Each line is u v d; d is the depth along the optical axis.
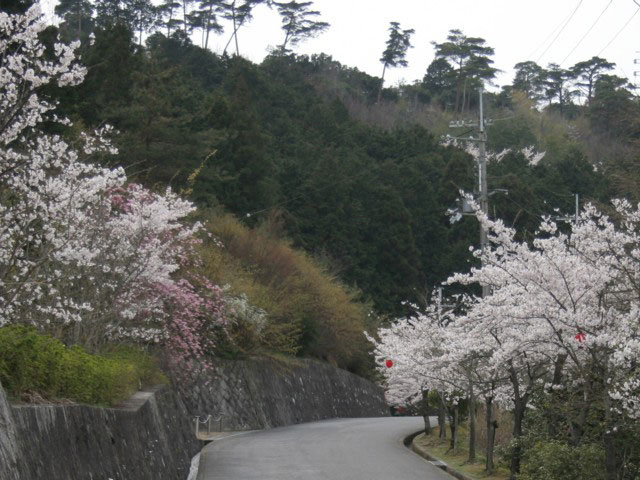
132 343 20.58
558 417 14.84
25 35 11.09
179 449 16.78
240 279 33.62
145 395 14.68
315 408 38.31
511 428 21.89
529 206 44.56
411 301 53.19
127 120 34.47
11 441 6.46
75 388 10.25
